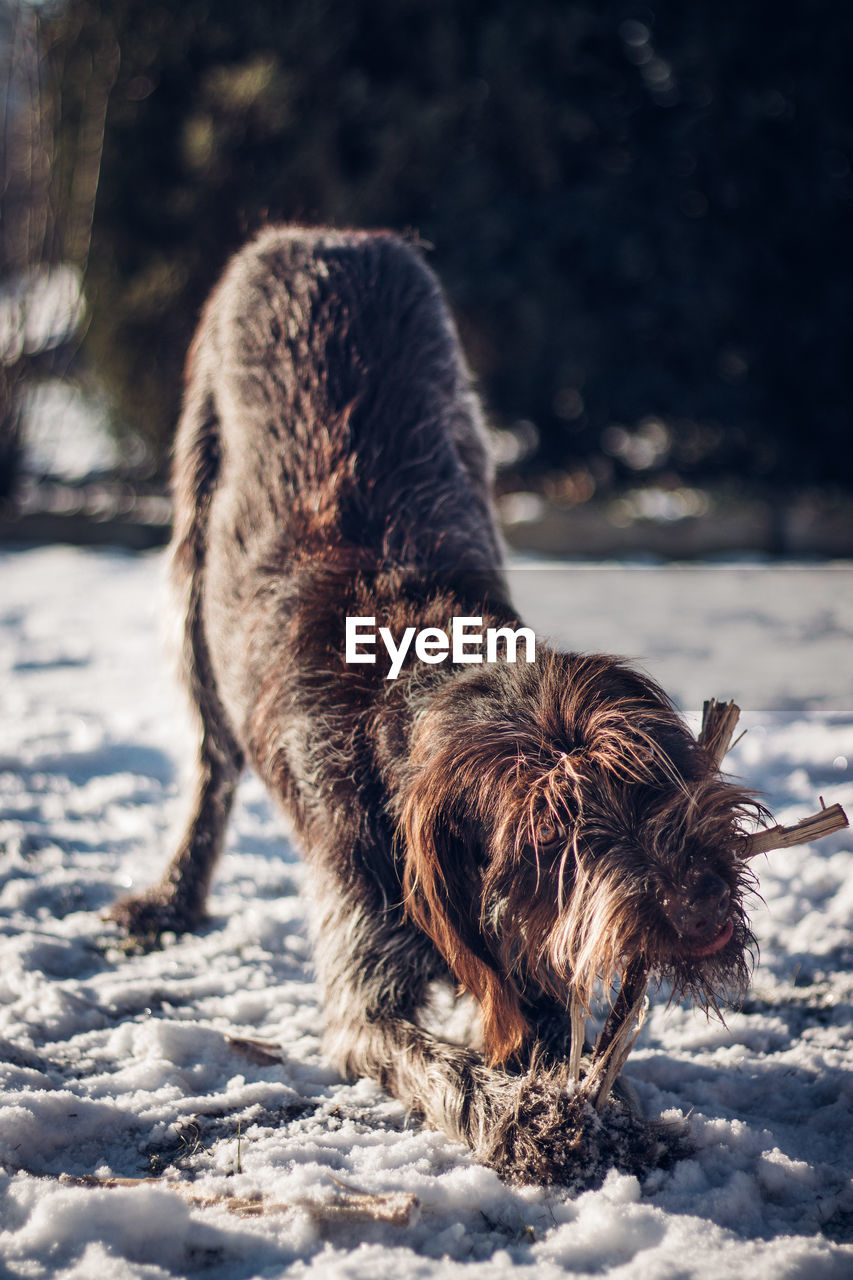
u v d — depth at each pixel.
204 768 4.19
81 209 14.70
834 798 5.14
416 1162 2.56
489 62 13.75
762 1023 3.33
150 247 14.27
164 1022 3.17
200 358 4.36
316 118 14.04
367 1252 2.19
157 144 14.19
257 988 3.64
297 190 13.69
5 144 15.09
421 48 14.31
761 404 14.55
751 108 13.71
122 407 14.62
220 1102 2.86
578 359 13.88
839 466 14.75
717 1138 2.64
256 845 5.11
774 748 5.97
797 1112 2.88
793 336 14.33
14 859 4.68
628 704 2.41
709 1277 2.09
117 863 4.73
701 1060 3.14
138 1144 2.69
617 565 13.31
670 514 15.53
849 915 3.99
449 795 2.46
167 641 4.35
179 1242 2.22
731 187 14.14
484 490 4.31
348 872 2.91
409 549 3.34
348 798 2.92
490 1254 2.26
